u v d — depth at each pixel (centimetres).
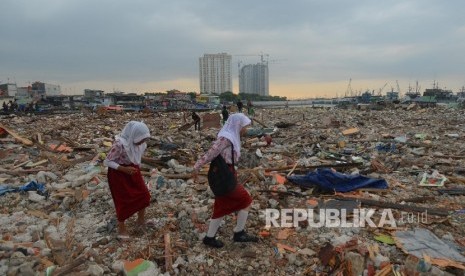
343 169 967
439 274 438
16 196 761
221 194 489
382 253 497
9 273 420
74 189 793
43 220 629
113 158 522
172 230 574
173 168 972
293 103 8938
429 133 1853
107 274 450
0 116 3525
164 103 6606
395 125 2320
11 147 1412
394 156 1155
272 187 782
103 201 711
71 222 609
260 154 1137
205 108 5872
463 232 576
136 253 500
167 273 454
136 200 535
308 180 788
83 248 509
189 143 1543
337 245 509
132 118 3375
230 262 484
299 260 486
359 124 2406
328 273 459
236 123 494
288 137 1705
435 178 855
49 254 490
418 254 483
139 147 536
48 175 902
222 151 485
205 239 521
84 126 2456
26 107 4519
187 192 764
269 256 497
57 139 1628
